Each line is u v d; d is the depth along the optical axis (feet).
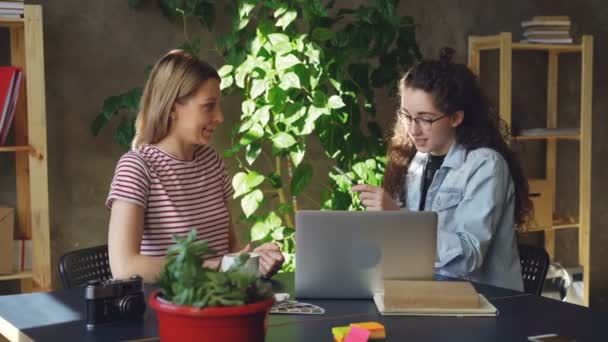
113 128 12.98
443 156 9.93
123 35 12.95
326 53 13.10
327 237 7.45
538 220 16.01
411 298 7.02
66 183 12.69
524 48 15.52
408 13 15.35
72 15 12.56
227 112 13.84
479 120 9.48
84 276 8.94
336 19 13.35
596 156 17.98
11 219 11.31
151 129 8.64
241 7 12.73
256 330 5.21
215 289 5.12
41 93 11.21
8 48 12.12
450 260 8.73
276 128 12.90
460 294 7.01
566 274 16.12
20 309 7.13
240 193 12.59
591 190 18.03
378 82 13.61
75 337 6.25
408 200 10.27
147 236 8.51
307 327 6.56
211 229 8.90
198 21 13.48
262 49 12.59
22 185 12.17
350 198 13.08
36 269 11.38
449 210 9.33
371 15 13.12
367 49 13.21
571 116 17.66
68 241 12.76
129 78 13.04
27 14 11.06
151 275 7.91
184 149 8.84
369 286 7.49
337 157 13.48
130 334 6.33
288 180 14.40
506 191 9.26
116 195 8.21
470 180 9.19
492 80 16.46
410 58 13.75
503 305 7.31
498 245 9.30
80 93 12.69
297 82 12.24
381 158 13.56
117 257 7.97
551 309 7.16
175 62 8.61
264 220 12.90
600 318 6.87
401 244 7.47
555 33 15.66
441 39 15.74
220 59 13.70
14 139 12.24
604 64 17.89
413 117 9.47
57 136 12.57
